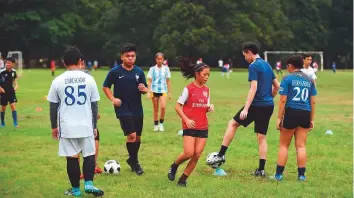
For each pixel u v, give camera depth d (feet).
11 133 40.75
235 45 205.16
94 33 226.79
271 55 212.84
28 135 39.83
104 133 41.37
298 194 23.24
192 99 24.44
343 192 23.54
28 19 213.46
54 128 22.11
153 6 207.92
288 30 219.41
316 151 33.45
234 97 79.00
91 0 235.81
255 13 214.07
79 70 22.35
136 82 27.53
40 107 62.03
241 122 27.50
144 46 216.95
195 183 25.25
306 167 28.99
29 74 155.12
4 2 212.43
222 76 149.07
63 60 22.45
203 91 24.64
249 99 26.50
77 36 232.32
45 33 216.54
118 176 26.73
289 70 26.55
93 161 22.48
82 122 21.95
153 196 22.58
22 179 25.68
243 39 203.00
